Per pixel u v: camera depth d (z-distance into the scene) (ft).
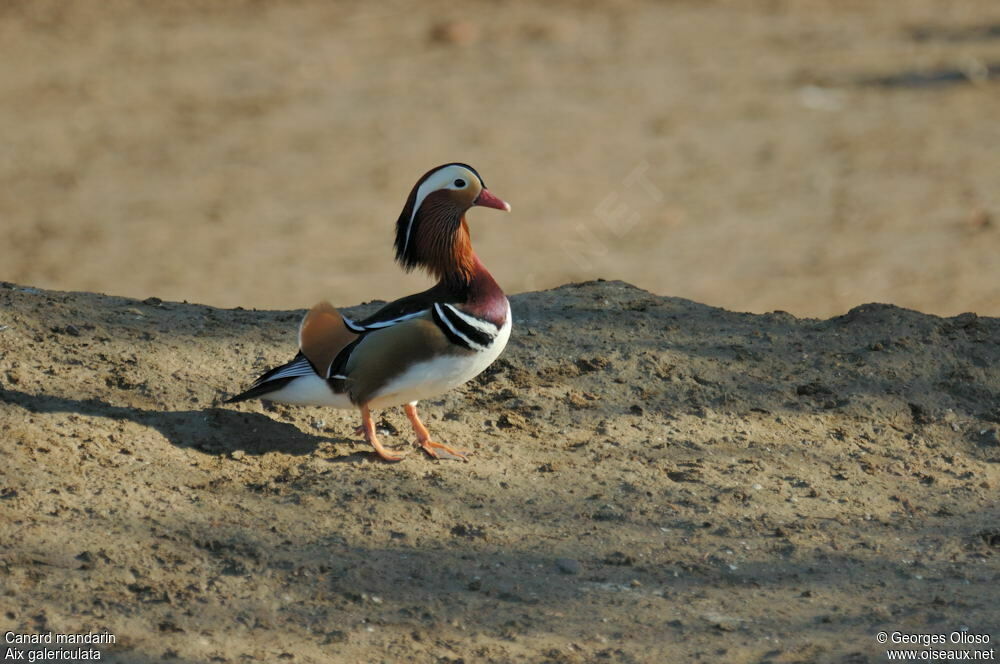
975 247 101.50
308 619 28.76
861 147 127.95
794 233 106.42
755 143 129.59
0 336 39.99
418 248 35.42
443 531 32.89
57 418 35.88
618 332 45.34
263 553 30.99
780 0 188.75
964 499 36.27
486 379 41.75
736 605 30.17
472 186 34.83
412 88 146.10
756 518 34.42
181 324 43.93
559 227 108.68
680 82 149.89
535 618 29.35
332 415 39.17
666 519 34.14
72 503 32.22
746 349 44.34
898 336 45.16
